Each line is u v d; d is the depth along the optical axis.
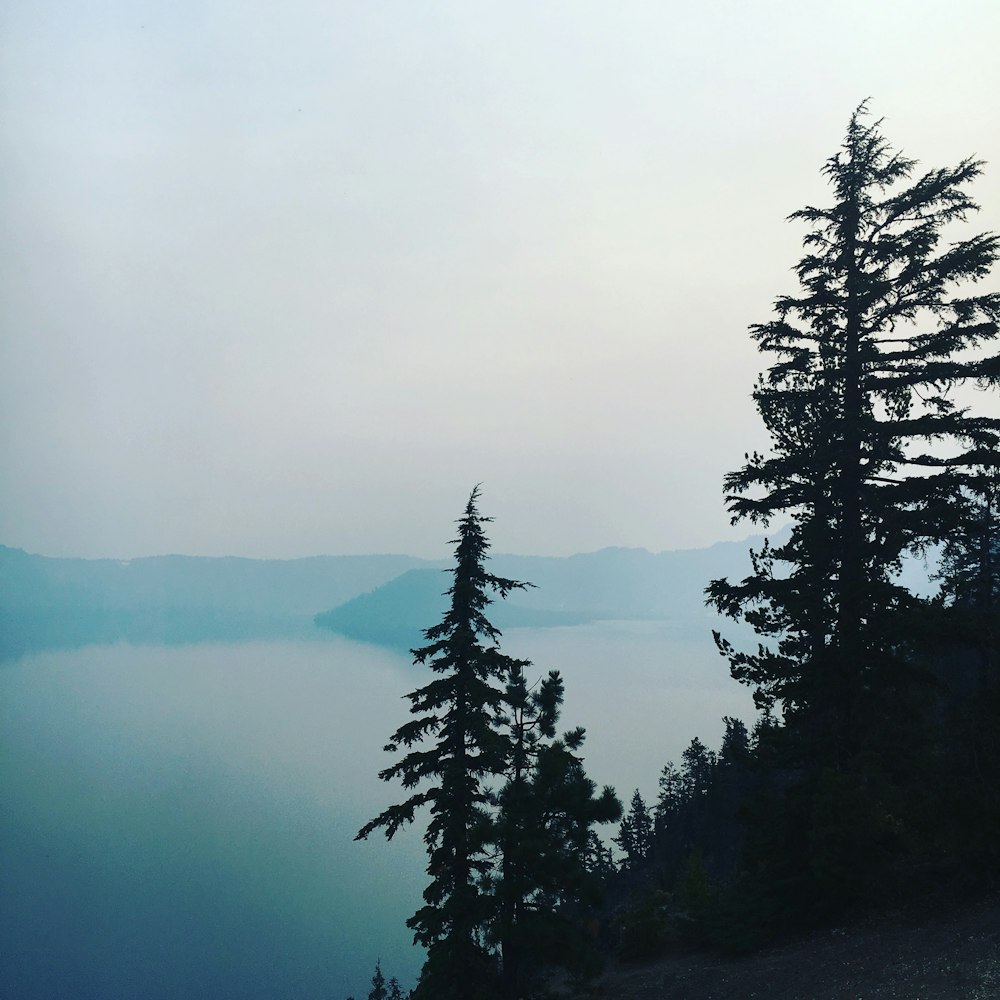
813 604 19.06
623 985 20.86
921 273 19.62
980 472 18.55
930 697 19.30
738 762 21.03
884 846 17.94
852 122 20.81
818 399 20.16
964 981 12.55
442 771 19.88
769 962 17.92
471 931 18.84
